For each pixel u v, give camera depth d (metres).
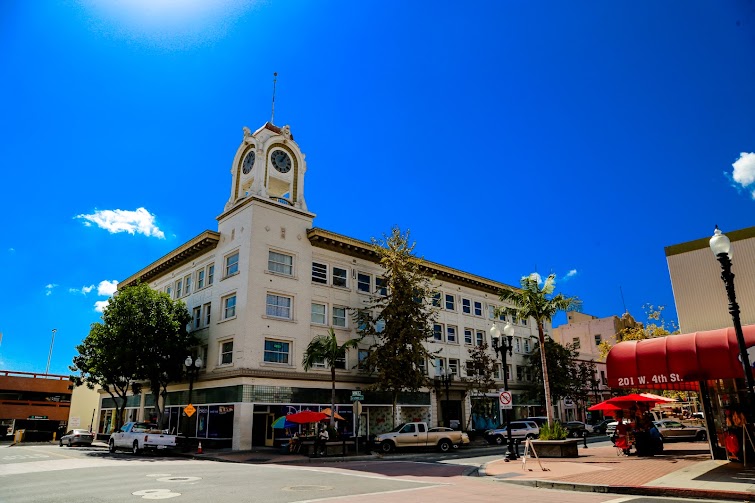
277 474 17.20
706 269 18.25
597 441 36.66
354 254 40.25
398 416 39.28
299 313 35.47
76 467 19.62
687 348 16.44
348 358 37.72
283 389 33.00
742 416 17.50
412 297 37.28
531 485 14.88
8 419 55.34
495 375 48.56
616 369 17.78
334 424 30.53
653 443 21.67
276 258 35.56
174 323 34.88
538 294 29.83
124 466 20.11
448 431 31.06
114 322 34.91
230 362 33.41
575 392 51.75
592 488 13.46
